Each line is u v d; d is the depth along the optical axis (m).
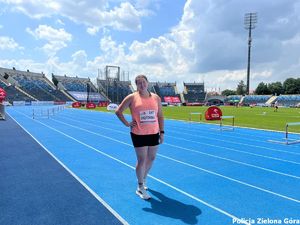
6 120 24.20
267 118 29.05
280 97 89.31
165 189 6.02
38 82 85.06
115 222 4.40
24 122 22.45
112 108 44.91
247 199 5.43
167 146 11.63
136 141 5.29
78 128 18.36
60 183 6.36
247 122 23.88
